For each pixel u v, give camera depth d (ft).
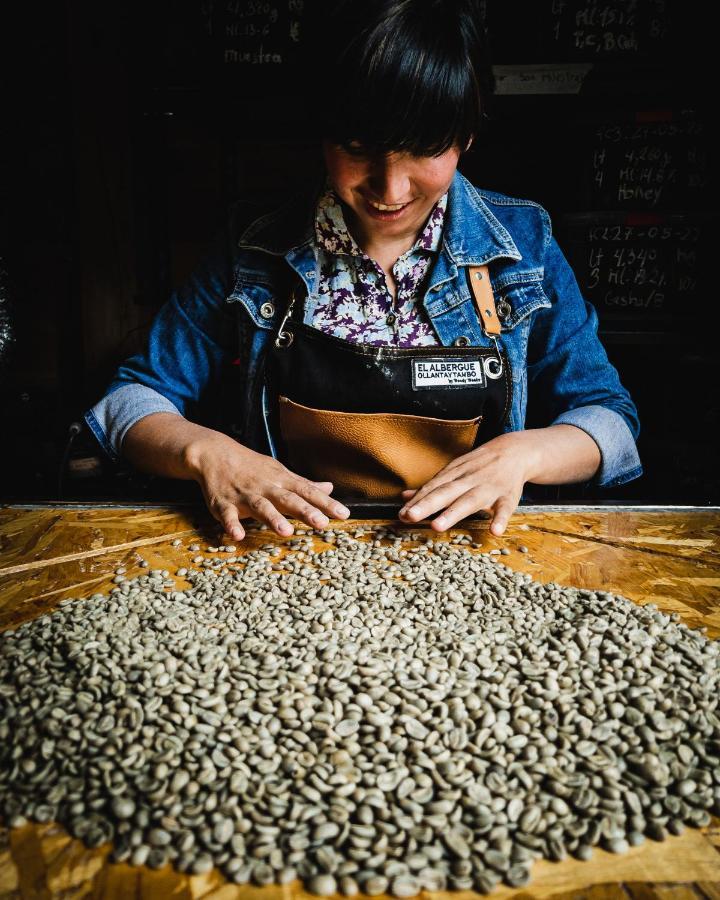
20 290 10.46
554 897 2.10
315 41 3.50
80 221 10.87
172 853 2.21
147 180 10.24
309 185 5.12
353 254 4.90
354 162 3.75
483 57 3.58
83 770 2.50
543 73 9.23
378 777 2.48
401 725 2.71
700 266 9.96
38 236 10.47
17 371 10.61
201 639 3.25
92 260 11.05
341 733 2.66
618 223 9.87
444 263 5.01
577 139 9.94
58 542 4.33
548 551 4.34
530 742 2.69
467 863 2.19
